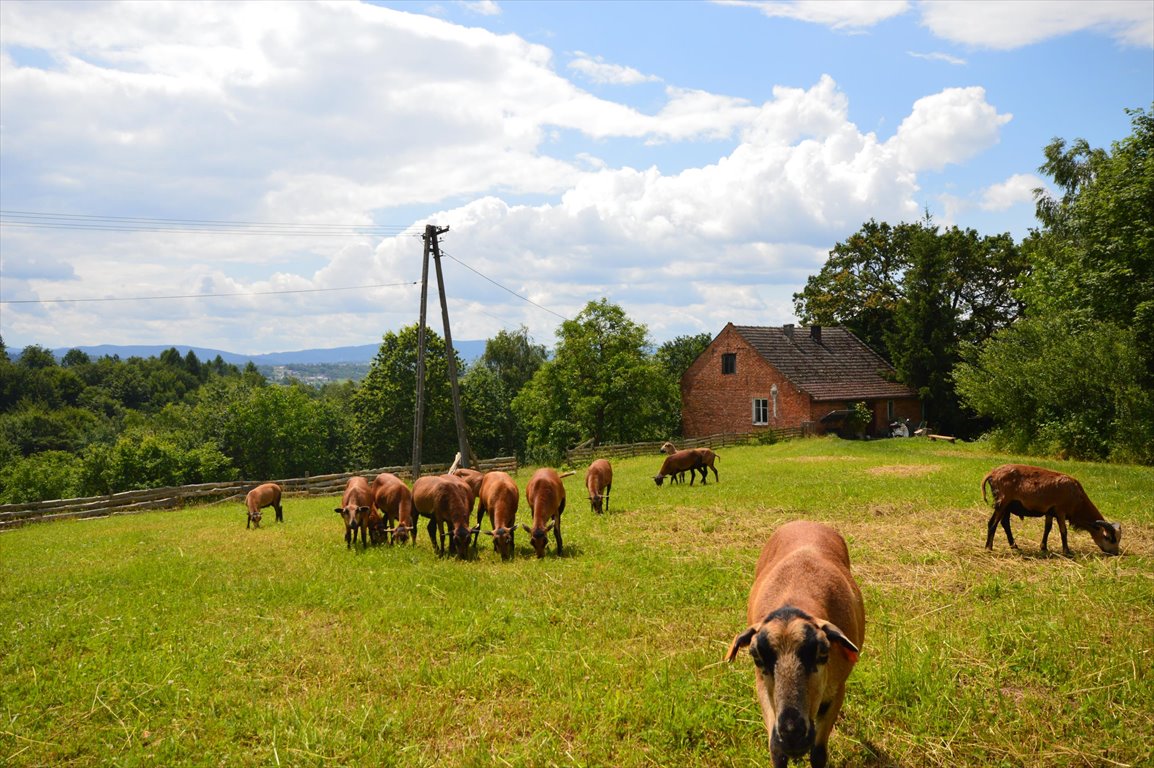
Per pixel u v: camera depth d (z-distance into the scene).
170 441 59.03
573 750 5.66
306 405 66.06
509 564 11.91
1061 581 9.62
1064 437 27.95
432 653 7.75
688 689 6.41
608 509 17.66
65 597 10.77
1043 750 5.39
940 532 13.10
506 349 82.19
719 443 44.53
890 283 57.34
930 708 5.95
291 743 5.84
